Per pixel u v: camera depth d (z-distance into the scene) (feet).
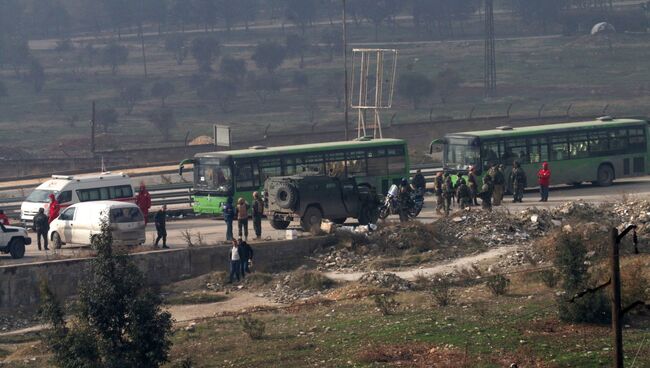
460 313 164.45
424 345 141.28
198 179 282.15
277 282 209.26
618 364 80.38
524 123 544.21
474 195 281.33
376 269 215.92
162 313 126.31
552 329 147.64
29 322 188.96
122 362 120.37
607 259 192.03
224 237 245.86
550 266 201.57
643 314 154.10
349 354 139.64
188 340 159.43
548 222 244.22
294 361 137.90
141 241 228.02
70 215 232.53
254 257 222.28
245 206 234.58
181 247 226.38
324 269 218.59
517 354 132.98
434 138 518.78
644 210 246.47
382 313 169.58
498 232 237.86
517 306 167.02
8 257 223.71
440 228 241.35
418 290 195.93
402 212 255.29
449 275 202.08
